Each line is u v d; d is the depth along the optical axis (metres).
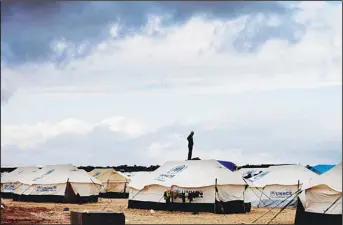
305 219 25.34
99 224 20.62
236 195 33.22
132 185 36.31
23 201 46.22
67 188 44.69
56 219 27.73
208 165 34.75
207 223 26.97
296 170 38.62
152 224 26.03
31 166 52.78
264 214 32.31
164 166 36.84
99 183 47.19
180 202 33.47
